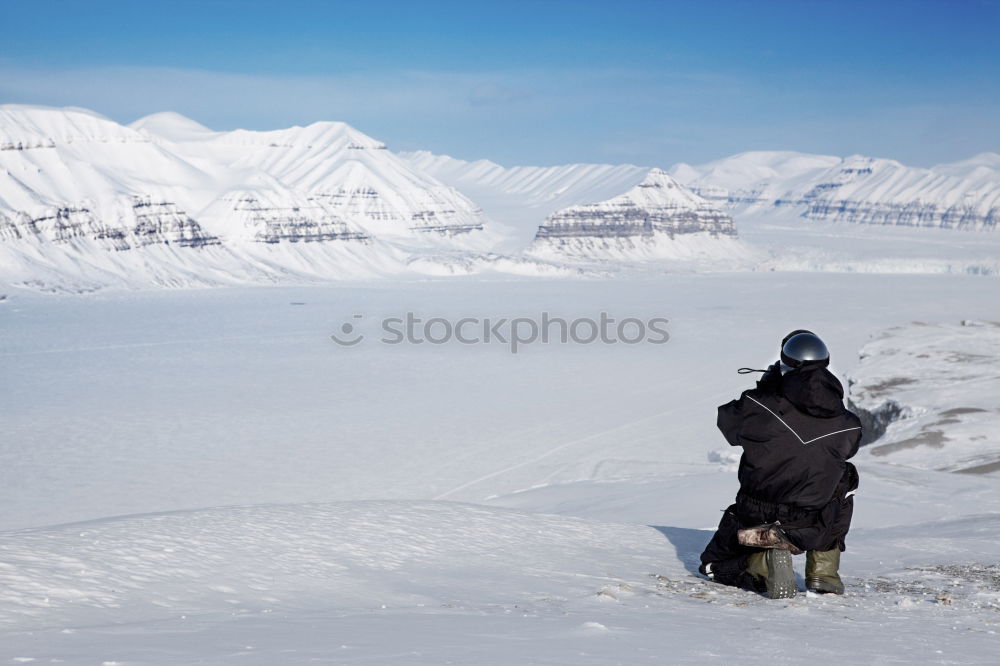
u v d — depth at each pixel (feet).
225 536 28.66
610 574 27.81
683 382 347.56
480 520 35.94
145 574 23.16
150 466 216.54
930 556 35.50
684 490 86.48
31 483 199.00
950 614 21.90
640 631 18.01
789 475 23.58
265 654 14.57
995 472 107.45
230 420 280.51
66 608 19.29
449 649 15.31
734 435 24.23
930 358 209.26
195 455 229.25
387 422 273.95
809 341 23.71
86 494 188.96
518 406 300.40
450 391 335.47
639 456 214.48
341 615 20.13
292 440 247.91
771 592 24.22
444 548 30.50
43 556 23.50
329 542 29.37
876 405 170.91
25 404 313.12
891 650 16.53
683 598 23.85
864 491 75.36
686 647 16.31
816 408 23.29
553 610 21.38
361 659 14.14
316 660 14.02
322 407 303.27
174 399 322.96
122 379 373.61
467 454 224.94
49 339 526.98
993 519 50.75
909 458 122.83
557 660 14.52
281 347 483.92
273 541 28.81
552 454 221.25
